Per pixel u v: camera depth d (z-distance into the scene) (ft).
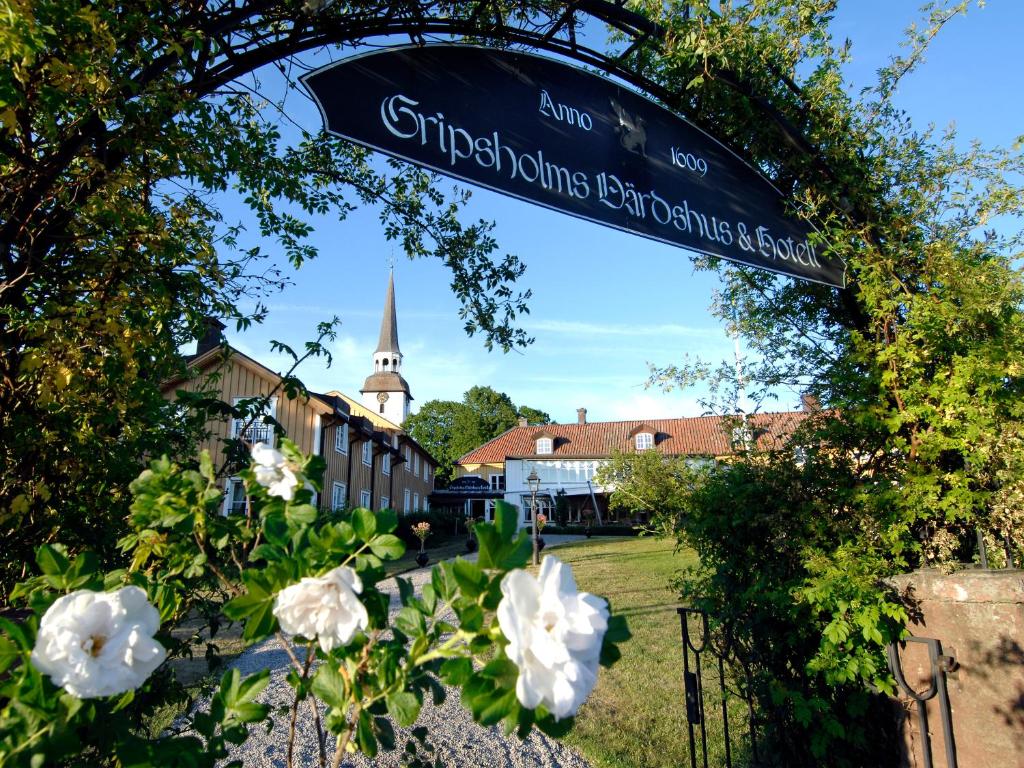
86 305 9.33
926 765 8.05
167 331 10.90
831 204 13.84
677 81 14.15
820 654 9.69
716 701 16.90
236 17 10.75
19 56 7.75
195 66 10.87
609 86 13.23
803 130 13.94
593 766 13.69
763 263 14.03
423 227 15.57
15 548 8.59
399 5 12.00
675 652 22.26
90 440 8.79
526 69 12.32
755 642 10.87
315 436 66.80
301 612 3.85
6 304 9.25
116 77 8.88
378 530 4.36
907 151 13.42
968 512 9.46
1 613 5.77
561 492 134.41
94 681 3.54
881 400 10.83
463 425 186.39
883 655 9.40
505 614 3.26
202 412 9.37
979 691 8.14
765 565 10.99
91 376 9.27
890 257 12.17
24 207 9.14
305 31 11.64
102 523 8.97
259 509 5.04
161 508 5.26
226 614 3.99
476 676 3.55
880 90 13.55
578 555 62.44
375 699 4.29
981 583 8.27
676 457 30.17
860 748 10.28
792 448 11.85
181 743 4.29
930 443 10.16
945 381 10.41
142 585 5.13
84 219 9.93
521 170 11.76
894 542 9.77
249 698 4.54
